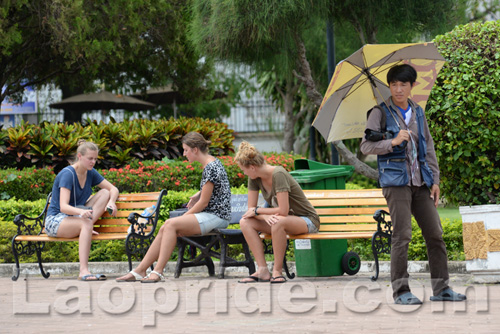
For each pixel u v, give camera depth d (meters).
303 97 33.66
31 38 29.55
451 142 11.87
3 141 21.69
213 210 13.27
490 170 11.89
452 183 12.38
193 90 32.72
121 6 27.66
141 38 28.97
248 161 12.47
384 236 12.35
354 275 13.56
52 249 16.61
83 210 13.59
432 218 9.16
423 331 7.18
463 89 11.63
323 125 10.62
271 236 12.54
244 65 21.62
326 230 13.33
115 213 14.44
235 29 19.09
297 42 21.28
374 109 9.14
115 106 36.34
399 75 9.02
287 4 18.72
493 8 32.97
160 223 16.55
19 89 32.53
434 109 11.87
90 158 14.13
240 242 13.60
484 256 11.36
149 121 23.84
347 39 25.67
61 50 27.11
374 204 13.23
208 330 7.66
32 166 21.41
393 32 21.59
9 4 26.11
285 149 34.31
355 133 10.75
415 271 13.85
